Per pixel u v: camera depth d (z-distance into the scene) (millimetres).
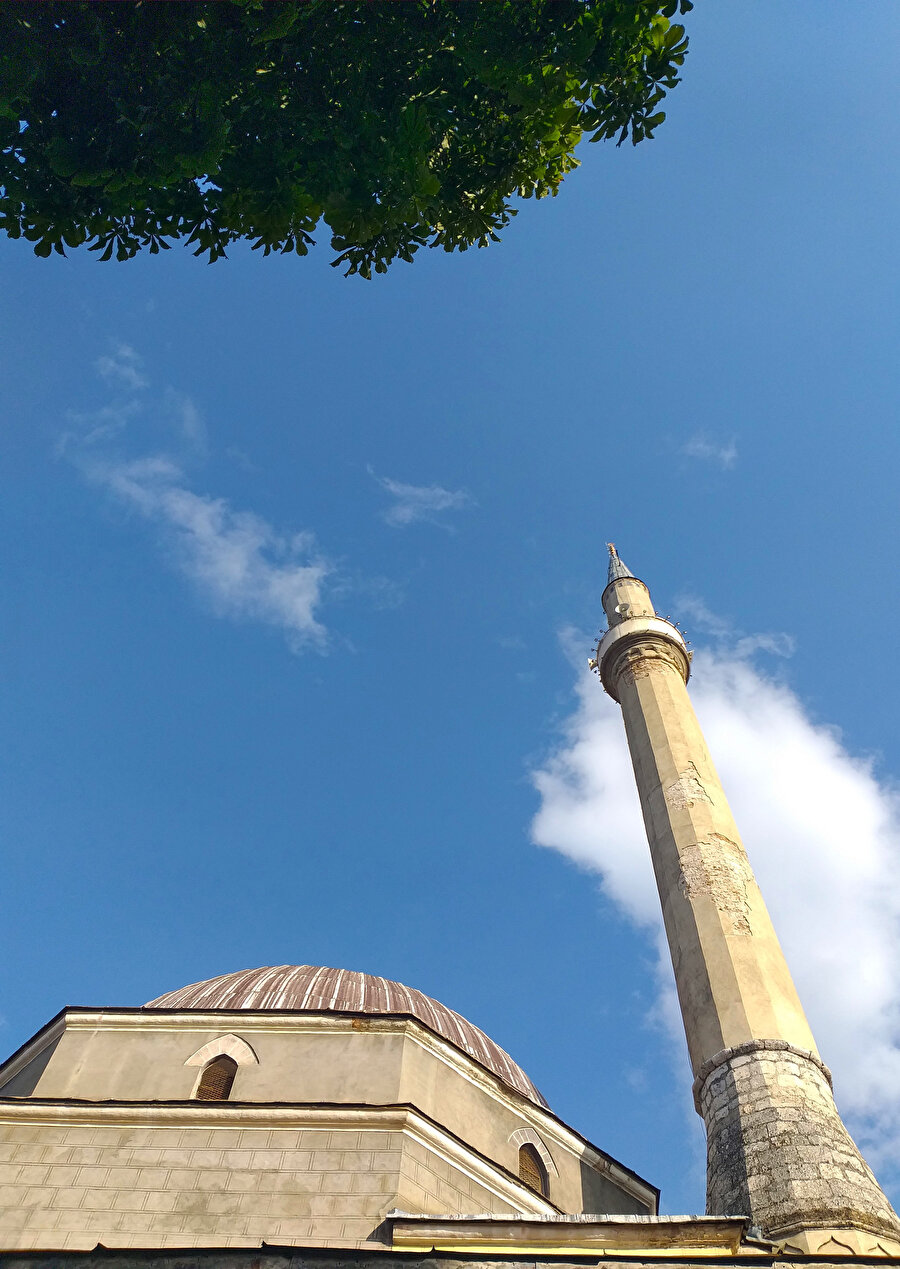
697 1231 13344
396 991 22969
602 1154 19859
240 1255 10414
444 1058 19078
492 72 12555
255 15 11500
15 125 11508
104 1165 16062
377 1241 14250
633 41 12680
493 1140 18547
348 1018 19078
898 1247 14852
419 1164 16203
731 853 22438
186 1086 17891
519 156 13664
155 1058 18422
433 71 12898
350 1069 18109
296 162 12227
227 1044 18703
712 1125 17672
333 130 12094
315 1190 15555
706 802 23734
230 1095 17844
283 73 12172
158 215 12211
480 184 13703
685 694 27797
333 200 12117
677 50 12688
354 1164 15984
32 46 11016
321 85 12336
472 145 13492
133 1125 16672
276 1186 15656
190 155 11461
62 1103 16797
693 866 22047
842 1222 14852
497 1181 17062
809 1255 11594
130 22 11297
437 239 13766
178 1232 14953
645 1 12547
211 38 11602
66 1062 18219
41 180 11633
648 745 25781
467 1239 13469
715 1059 18312
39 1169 15961
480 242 13906
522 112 12984
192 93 11609
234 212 12258
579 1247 13250
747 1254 12320
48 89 11406
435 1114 17891
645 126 13055
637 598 31609
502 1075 21344
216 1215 15203
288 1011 19156
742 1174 16219
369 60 12547
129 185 11672
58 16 11102
